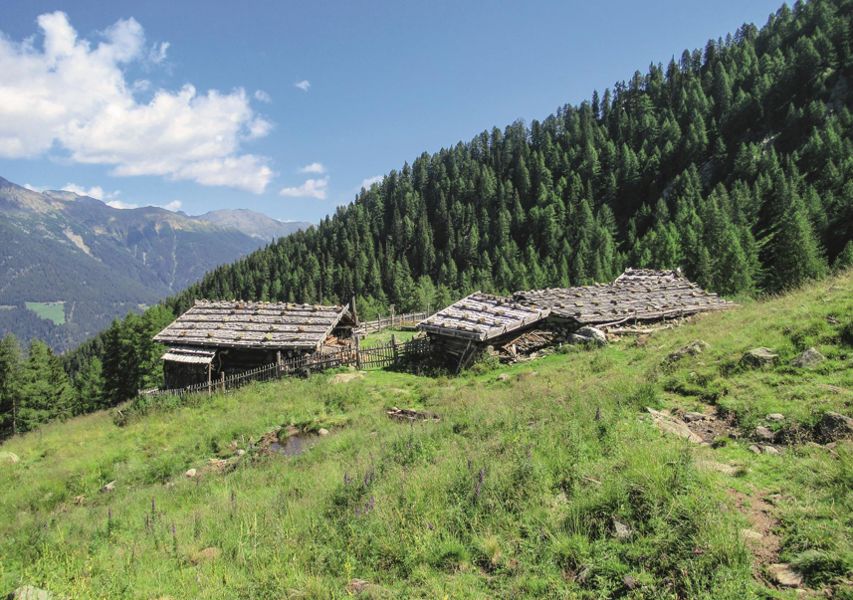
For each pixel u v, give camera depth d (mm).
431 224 167125
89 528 9844
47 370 61375
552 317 25109
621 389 11469
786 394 9172
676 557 5184
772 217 89438
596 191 153625
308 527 7594
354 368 25328
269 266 162125
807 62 128250
